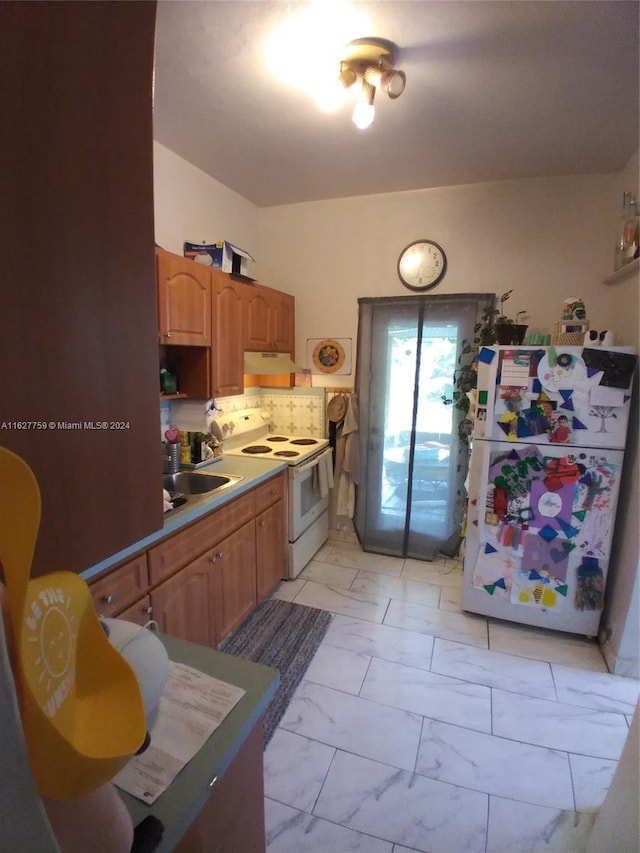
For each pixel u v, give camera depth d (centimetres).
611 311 251
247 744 82
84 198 58
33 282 53
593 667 202
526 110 188
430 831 131
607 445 203
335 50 152
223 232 282
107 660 49
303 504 284
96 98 58
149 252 70
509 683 191
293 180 271
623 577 203
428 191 286
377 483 320
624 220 222
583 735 165
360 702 180
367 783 145
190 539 177
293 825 132
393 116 194
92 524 65
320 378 328
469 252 282
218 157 238
